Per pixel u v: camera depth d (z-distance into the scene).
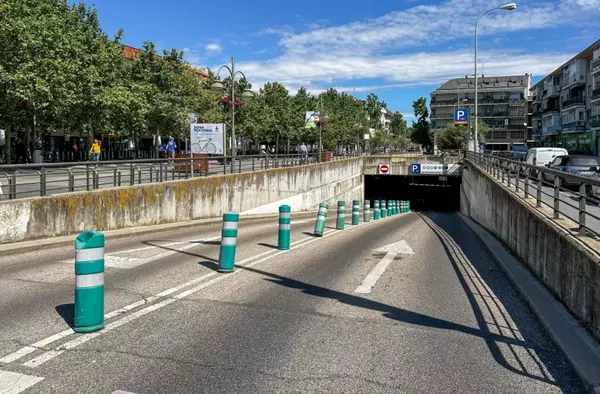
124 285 7.96
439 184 62.00
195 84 43.09
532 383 4.57
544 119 84.25
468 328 6.14
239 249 12.24
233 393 4.21
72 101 27.05
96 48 32.94
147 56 38.09
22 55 23.69
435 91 112.19
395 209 41.28
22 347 5.15
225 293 7.54
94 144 31.48
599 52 58.47
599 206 6.39
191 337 5.54
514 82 110.19
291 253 11.79
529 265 9.66
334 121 72.25
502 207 14.53
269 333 5.74
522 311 6.98
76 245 5.67
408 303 7.28
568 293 6.66
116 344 5.28
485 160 26.50
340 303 7.15
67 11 32.59
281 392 4.25
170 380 4.43
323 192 37.97
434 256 12.15
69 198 12.98
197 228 16.95
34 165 12.21
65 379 4.41
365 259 11.29
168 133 40.44
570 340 5.46
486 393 4.35
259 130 52.94
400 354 5.20
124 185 16.55
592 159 26.48
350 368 4.80
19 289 7.58
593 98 60.03
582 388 4.48
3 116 26.78
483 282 8.96
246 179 23.92
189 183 18.67
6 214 11.31
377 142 99.88
